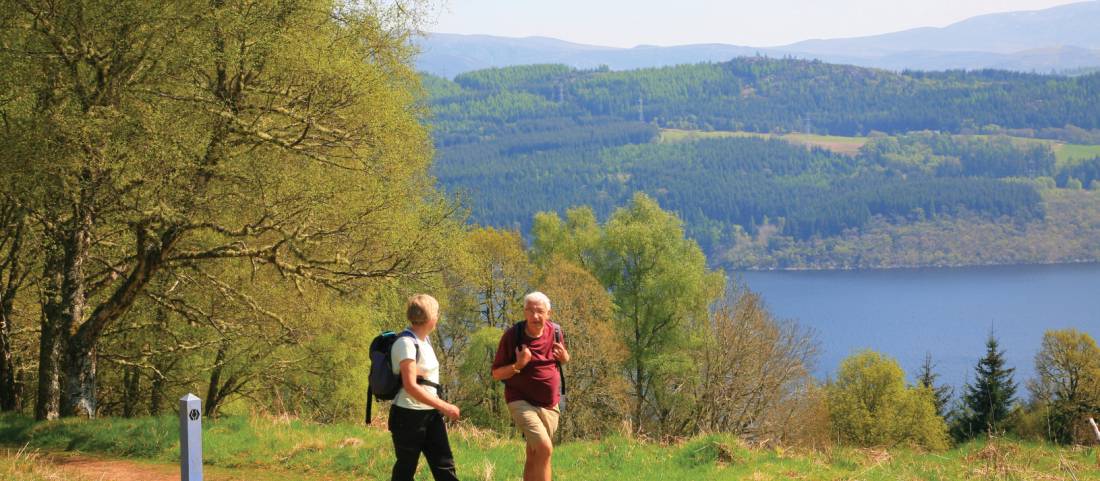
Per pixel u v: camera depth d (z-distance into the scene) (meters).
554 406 9.14
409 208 20.84
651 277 52.47
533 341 9.02
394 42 19.53
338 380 28.83
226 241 19.67
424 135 22.38
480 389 44.69
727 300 47.16
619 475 11.51
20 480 10.74
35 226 17.64
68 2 15.26
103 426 15.00
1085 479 11.27
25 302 24.09
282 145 17.36
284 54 16.81
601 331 43.22
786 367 45.09
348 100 17.77
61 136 15.00
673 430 48.09
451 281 38.94
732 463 11.95
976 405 59.28
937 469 11.55
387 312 29.34
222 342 24.41
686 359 48.88
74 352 17.58
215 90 16.94
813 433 43.91
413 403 8.04
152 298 19.88
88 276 19.62
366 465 12.23
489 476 11.05
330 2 18.23
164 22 15.48
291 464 12.44
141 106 15.66
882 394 60.34
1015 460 12.47
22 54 15.15
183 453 7.98
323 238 18.23
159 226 16.80
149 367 23.23
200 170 16.47
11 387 22.27
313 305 20.86
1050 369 57.28
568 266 46.44
